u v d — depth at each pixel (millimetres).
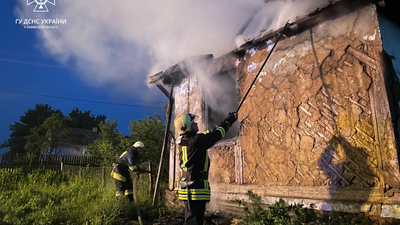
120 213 4863
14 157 11508
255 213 3674
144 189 7297
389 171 3158
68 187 7555
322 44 4043
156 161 9719
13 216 4086
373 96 3422
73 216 4652
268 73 4758
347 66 3729
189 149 3109
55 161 12273
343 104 3695
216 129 3201
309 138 4008
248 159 4910
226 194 5195
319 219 3592
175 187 6539
